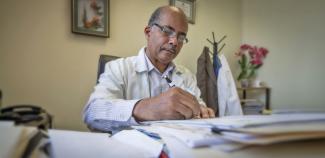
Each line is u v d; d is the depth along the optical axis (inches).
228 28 110.2
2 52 48.8
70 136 16.1
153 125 19.7
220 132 13.0
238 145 11.8
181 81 51.0
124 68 44.9
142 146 15.0
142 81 46.1
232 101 75.7
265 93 111.0
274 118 13.8
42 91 54.9
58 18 57.5
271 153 11.2
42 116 14.2
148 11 78.5
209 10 100.4
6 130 11.4
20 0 51.2
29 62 52.7
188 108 25.7
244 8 117.6
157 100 25.5
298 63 104.8
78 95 61.7
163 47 45.9
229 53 109.8
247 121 13.6
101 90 35.9
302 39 103.7
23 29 51.7
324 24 98.7
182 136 13.9
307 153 11.1
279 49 109.2
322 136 10.8
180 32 46.4
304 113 15.4
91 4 63.5
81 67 62.2
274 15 110.3
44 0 55.1
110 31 68.5
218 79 77.8
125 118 25.0
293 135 10.7
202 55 79.3
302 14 103.6
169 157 12.9
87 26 62.6
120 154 13.7
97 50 65.6
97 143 15.2
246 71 111.6
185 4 89.3
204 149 12.1
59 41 57.8
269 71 111.3
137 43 75.3
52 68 56.6
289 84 107.0
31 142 11.5
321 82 99.7
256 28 115.1
